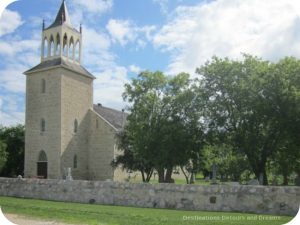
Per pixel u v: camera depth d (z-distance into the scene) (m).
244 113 39.00
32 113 59.75
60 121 56.75
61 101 57.22
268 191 18.00
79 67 63.09
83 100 61.75
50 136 57.34
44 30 62.25
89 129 62.38
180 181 71.38
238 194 18.69
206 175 73.50
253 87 38.22
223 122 40.19
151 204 20.86
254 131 39.22
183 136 42.12
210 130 41.75
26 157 59.28
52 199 24.81
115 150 59.28
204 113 42.16
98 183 23.09
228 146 43.91
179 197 20.09
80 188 23.77
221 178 67.44
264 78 38.06
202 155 46.53
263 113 37.03
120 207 20.38
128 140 52.56
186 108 44.56
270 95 37.19
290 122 36.16
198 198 19.58
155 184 21.00
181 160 43.31
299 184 45.09
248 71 40.56
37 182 25.89
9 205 20.05
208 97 41.66
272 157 43.59
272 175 60.22
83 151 60.88
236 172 57.56
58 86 57.75
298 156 40.97
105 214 16.69
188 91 44.47
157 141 43.50
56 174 55.69
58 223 14.41
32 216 16.03
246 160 51.97
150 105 47.03
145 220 15.19
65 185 24.48
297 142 37.88
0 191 27.62
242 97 38.88
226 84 40.22
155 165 45.25
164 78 48.69
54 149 56.56
